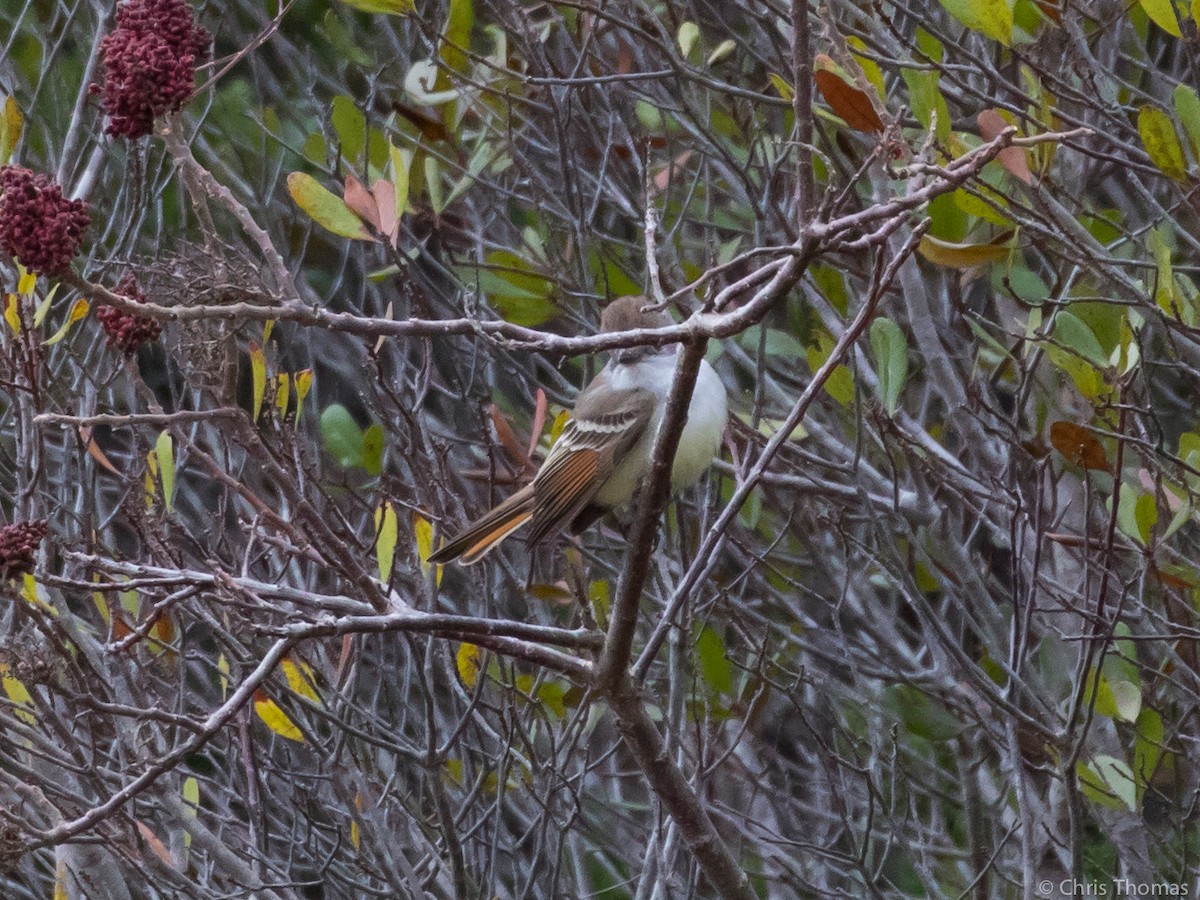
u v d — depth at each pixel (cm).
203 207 676
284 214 1486
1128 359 878
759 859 1328
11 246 557
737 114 1276
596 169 1355
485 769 959
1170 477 922
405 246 1291
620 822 1320
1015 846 1272
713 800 1163
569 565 932
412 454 933
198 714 1018
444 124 1212
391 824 1047
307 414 1264
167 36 670
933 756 1350
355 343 1451
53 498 1048
